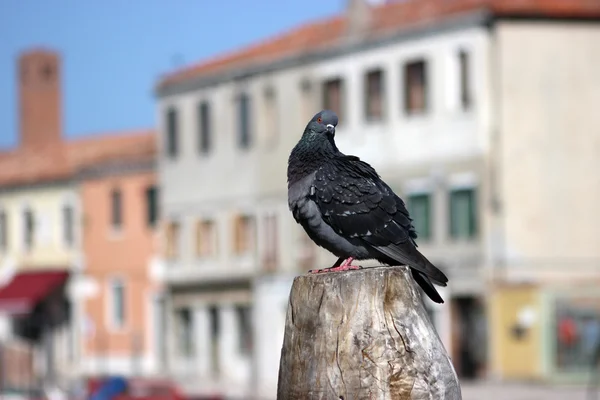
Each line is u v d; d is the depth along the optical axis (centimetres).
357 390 742
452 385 749
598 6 4566
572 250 4553
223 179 5941
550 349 4406
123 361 6500
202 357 6056
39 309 6962
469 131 4625
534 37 4544
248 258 5800
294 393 759
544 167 4547
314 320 754
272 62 5581
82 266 6769
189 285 6150
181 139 6194
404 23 4884
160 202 6325
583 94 4572
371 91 5066
